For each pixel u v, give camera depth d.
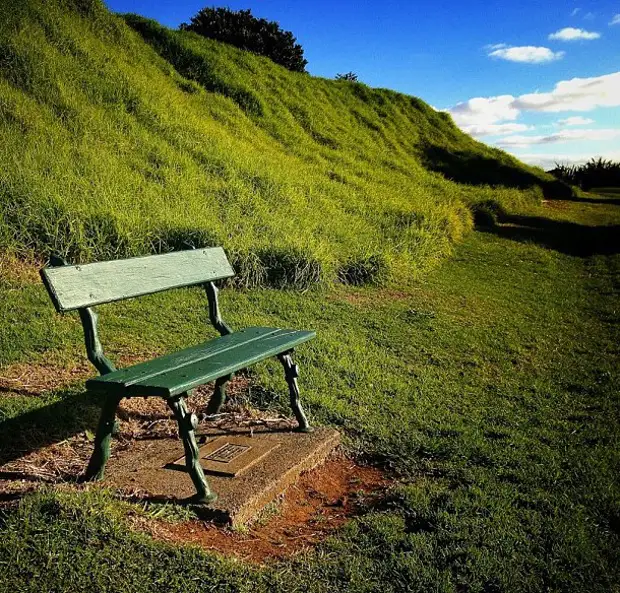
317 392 5.05
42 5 15.29
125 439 4.04
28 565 2.59
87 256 7.43
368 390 5.25
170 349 5.73
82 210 7.95
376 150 23.30
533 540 3.07
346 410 4.75
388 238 12.04
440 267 11.89
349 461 4.09
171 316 6.62
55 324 5.77
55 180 8.75
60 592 2.50
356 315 7.81
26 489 3.22
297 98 23.59
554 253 14.50
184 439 3.17
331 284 9.02
